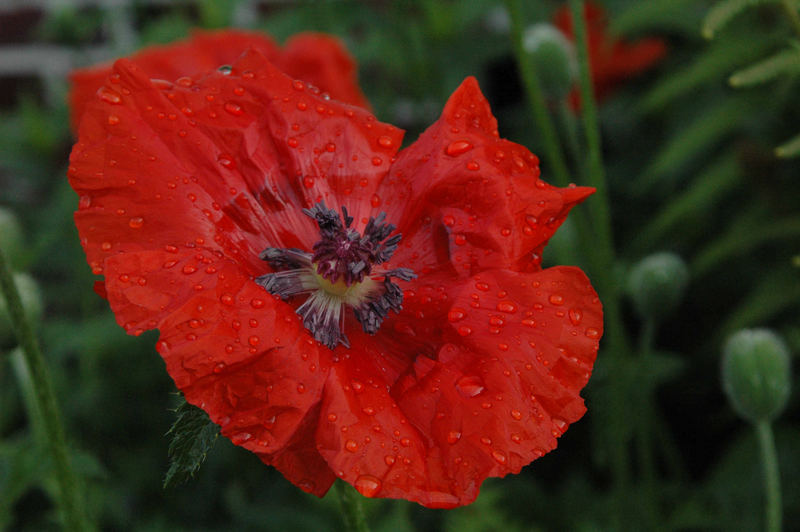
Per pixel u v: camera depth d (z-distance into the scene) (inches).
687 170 37.2
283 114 26.8
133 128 25.6
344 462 24.9
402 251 26.9
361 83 39.3
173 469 25.1
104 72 33.2
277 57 34.3
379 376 26.0
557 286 25.8
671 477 34.6
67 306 38.1
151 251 25.2
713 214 36.7
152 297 25.0
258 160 26.6
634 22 34.6
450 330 26.1
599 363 32.3
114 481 34.9
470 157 26.6
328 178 27.0
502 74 45.0
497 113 44.4
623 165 38.4
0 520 28.3
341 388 25.3
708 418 36.0
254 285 25.5
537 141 39.1
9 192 40.3
